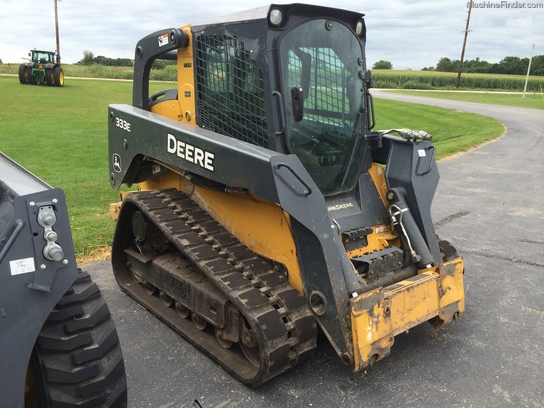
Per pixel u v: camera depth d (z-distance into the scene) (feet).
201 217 14.06
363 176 14.28
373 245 13.52
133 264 16.47
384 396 11.32
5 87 100.37
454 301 13.19
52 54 110.11
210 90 13.75
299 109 11.91
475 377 12.06
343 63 13.41
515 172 36.83
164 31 14.67
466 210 26.43
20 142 47.65
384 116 91.20
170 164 13.84
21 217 7.46
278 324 11.01
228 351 12.71
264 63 12.02
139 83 16.42
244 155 11.06
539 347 13.42
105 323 9.31
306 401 11.13
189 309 13.75
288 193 10.69
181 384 11.72
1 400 7.64
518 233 22.71
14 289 7.50
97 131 56.44
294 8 12.06
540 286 17.15
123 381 9.33
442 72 290.15
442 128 72.49
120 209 15.79
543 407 10.99
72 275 7.94
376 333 11.21
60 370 8.59
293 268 12.00
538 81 200.13
